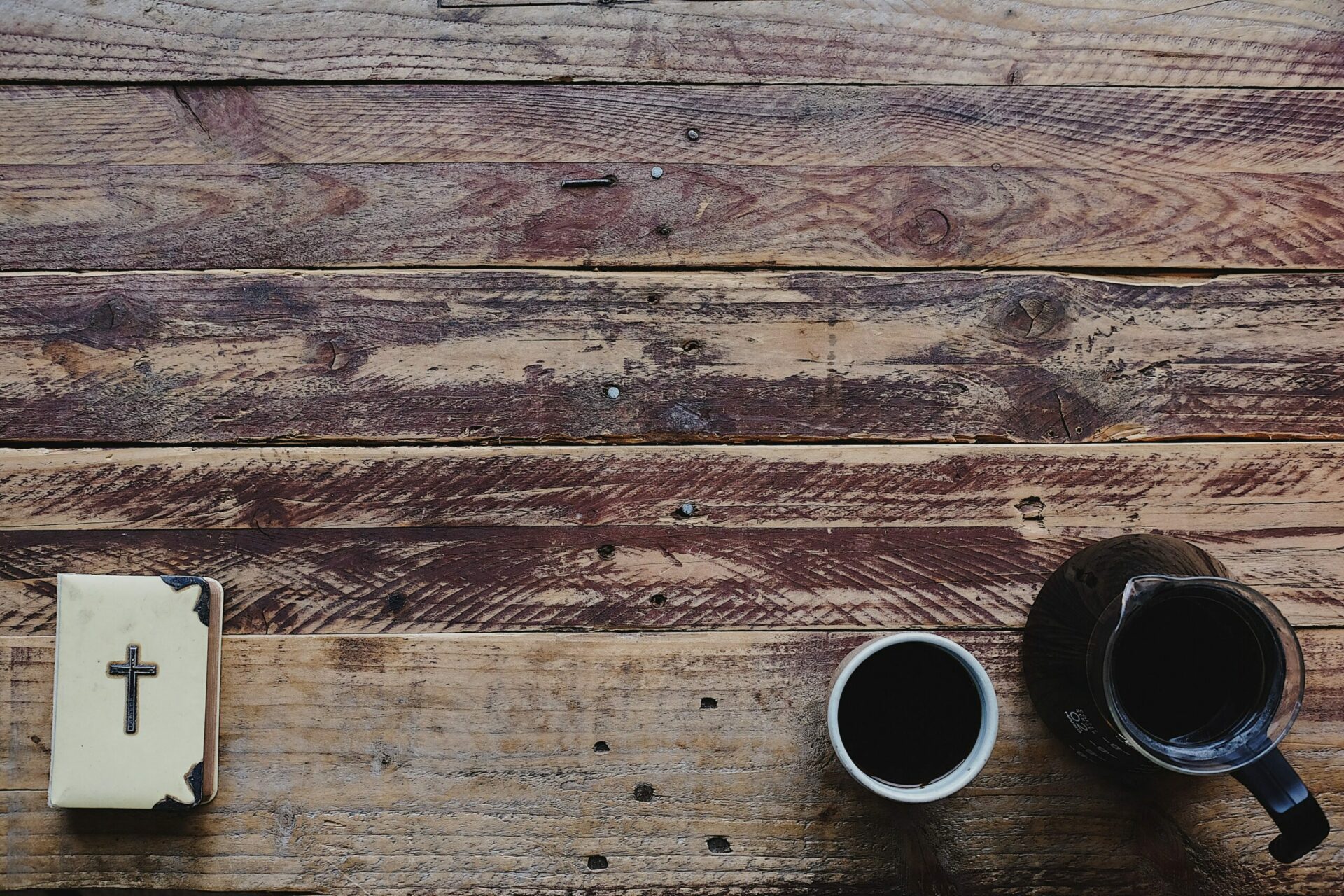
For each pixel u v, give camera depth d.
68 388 1.02
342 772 1.01
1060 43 1.04
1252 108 1.04
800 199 1.03
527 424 1.02
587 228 1.03
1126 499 1.02
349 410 1.02
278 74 1.03
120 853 1.01
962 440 1.02
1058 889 1.01
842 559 1.02
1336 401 1.03
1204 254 1.03
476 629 1.02
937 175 1.03
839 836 1.01
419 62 1.03
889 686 1.00
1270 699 0.94
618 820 1.01
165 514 1.02
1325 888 1.01
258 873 1.01
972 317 1.03
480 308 1.03
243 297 1.03
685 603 1.02
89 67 1.03
